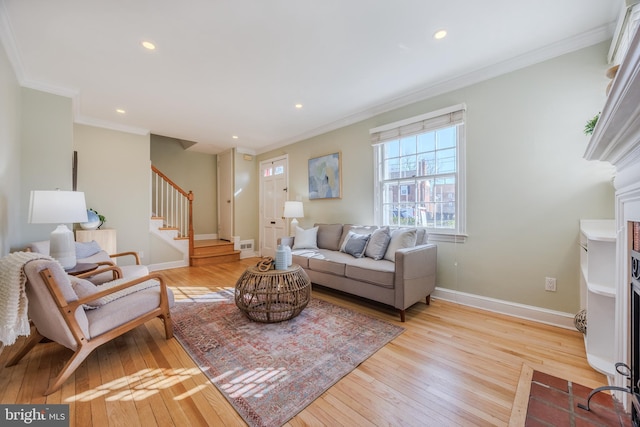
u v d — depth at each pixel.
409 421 1.28
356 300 3.04
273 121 4.05
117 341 2.07
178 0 1.70
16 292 1.40
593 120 1.90
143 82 2.78
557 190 2.25
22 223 2.64
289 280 2.42
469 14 1.85
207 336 2.15
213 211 6.58
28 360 1.79
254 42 2.15
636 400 1.08
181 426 1.25
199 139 5.09
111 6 1.73
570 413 1.30
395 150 3.43
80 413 1.33
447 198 2.95
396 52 2.30
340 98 3.23
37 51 2.22
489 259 2.63
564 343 1.98
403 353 1.88
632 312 1.17
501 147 2.53
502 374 1.63
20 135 2.61
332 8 1.79
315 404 1.40
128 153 4.26
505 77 2.50
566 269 2.22
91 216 3.66
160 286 2.06
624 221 1.26
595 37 2.05
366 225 3.71
